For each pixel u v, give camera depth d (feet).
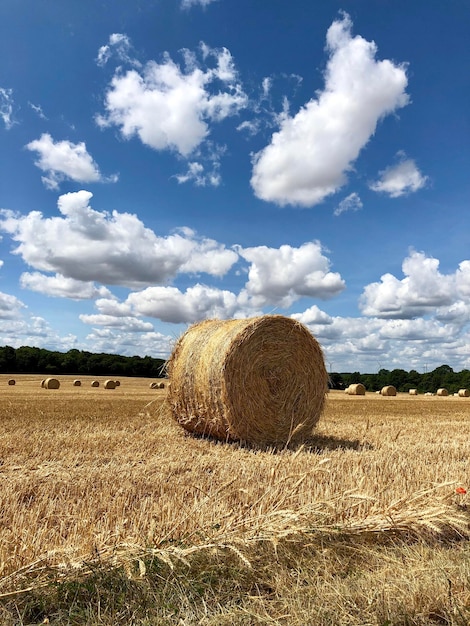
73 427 39.47
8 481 21.24
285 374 36.88
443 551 13.46
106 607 10.18
